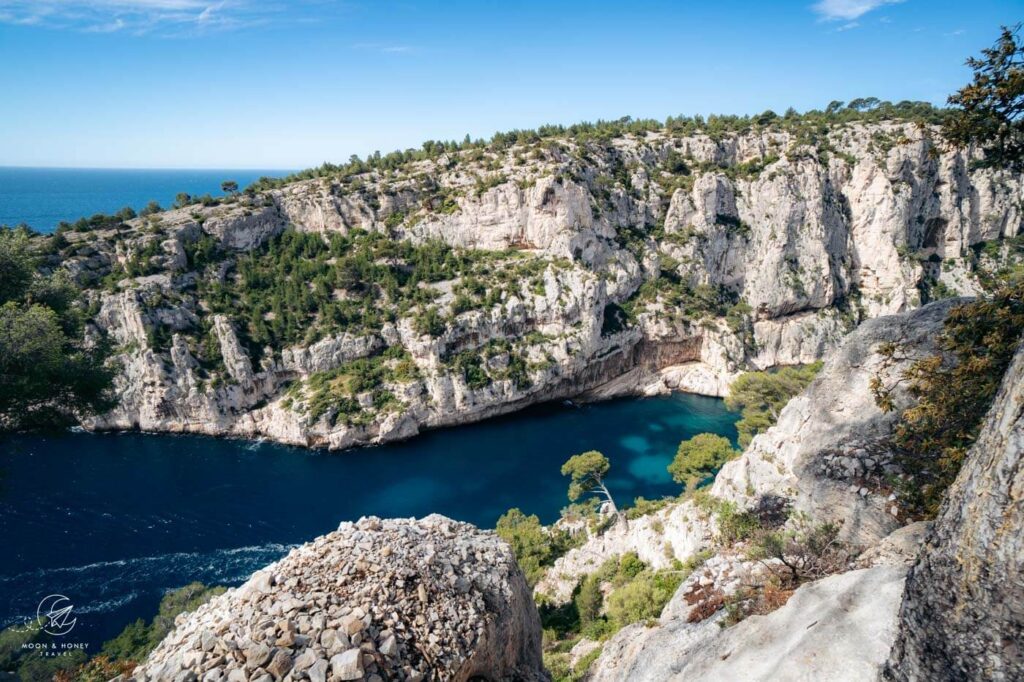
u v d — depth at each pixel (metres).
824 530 21.25
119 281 95.25
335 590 17.08
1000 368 14.60
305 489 77.94
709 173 121.00
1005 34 13.58
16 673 34.69
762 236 119.19
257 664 14.12
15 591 54.94
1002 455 8.79
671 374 113.44
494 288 104.44
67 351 31.61
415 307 102.94
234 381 92.75
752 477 30.25
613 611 34.25
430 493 77.44
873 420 21.84
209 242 104.69
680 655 18.19
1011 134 14.30
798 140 127.31
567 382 105.56
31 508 69.94
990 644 8.52
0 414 27.11
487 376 98.56
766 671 13.23
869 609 13.28
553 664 30.69
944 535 9.68
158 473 80.94
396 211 118.56
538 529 55.69
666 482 78.56
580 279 103.19
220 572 59.53
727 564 22.73
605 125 163.38
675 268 119.50
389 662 15.23
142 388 91.12
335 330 98.81
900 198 114.94
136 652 40.41
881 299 118.12
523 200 111.81
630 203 122.69
